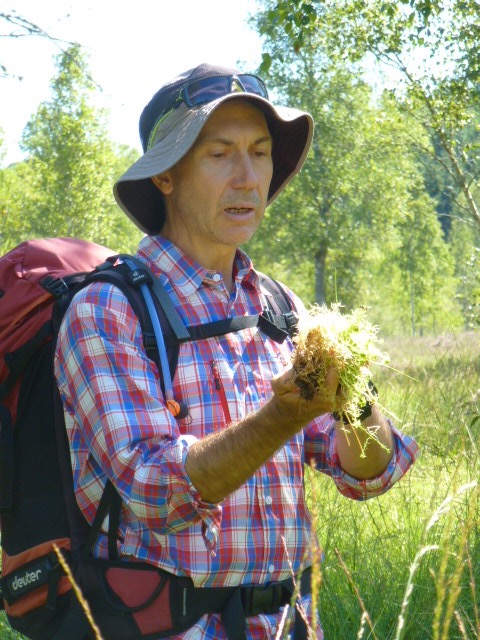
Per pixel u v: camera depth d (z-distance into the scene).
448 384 7.57
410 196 35.56
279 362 2.40
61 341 2.24
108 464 2.11
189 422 2.21
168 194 2.49
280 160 2.80
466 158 14.01
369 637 3.44
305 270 39.59
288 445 2.35
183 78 2.45
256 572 2.22
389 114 16.45
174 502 2.02
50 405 2.32
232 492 2.02
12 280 2.46
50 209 30.22
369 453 2.36
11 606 2.34
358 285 39.34
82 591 2.20
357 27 14.20
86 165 30.05
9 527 2.32
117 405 2.12
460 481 4.51
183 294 2.34
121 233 37.62
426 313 48.41
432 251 45.44
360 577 3.94
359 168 34.00
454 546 4.00
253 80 2.45
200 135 2.39
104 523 2.22
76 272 2.51
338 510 4.54
